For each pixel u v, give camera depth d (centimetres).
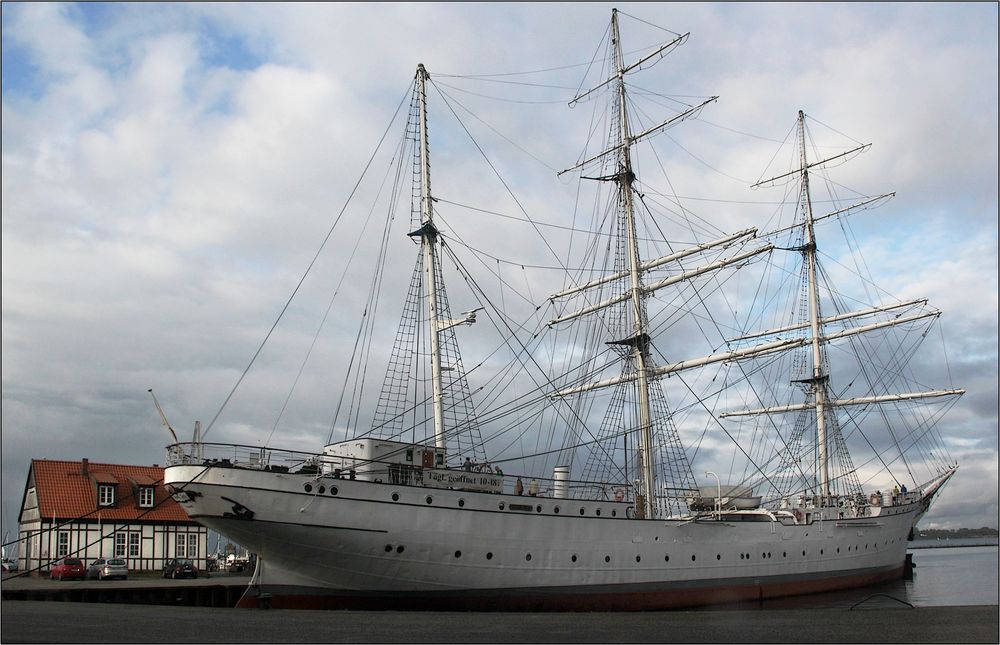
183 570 5091
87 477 5916
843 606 4350
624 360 5003
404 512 3212
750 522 4541
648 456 4728
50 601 3594
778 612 2853
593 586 3681
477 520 3362
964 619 2408
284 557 3150
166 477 3116
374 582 3228
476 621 2458
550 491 4069
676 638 2017
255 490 3002
